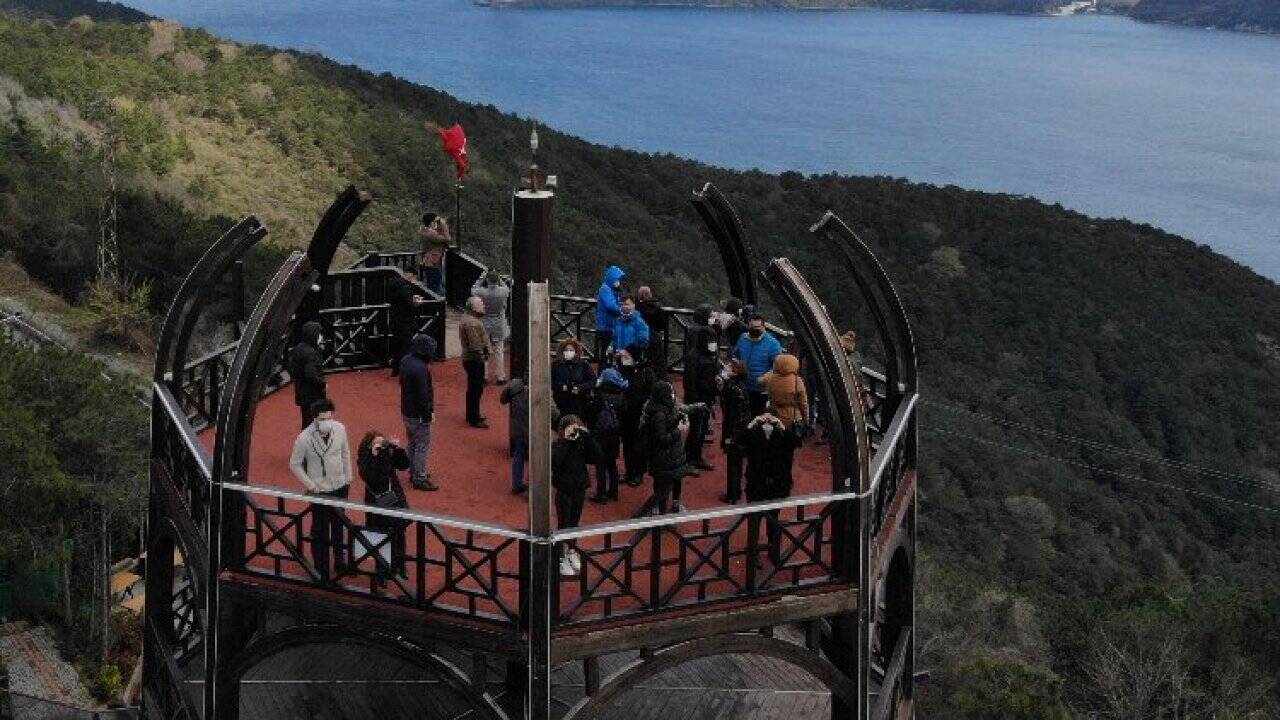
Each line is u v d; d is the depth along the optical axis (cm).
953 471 4747
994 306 6019
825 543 1020
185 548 1067
